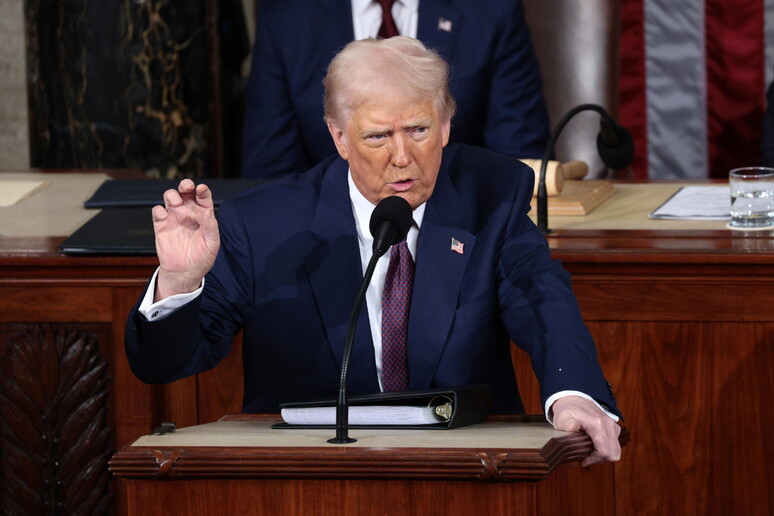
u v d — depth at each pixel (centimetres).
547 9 1794
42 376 1061
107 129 1842
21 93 2055
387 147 791
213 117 1888
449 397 728
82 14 1817
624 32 1959
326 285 868
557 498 665
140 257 1027
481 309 855
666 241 1041
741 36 1930
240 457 634
